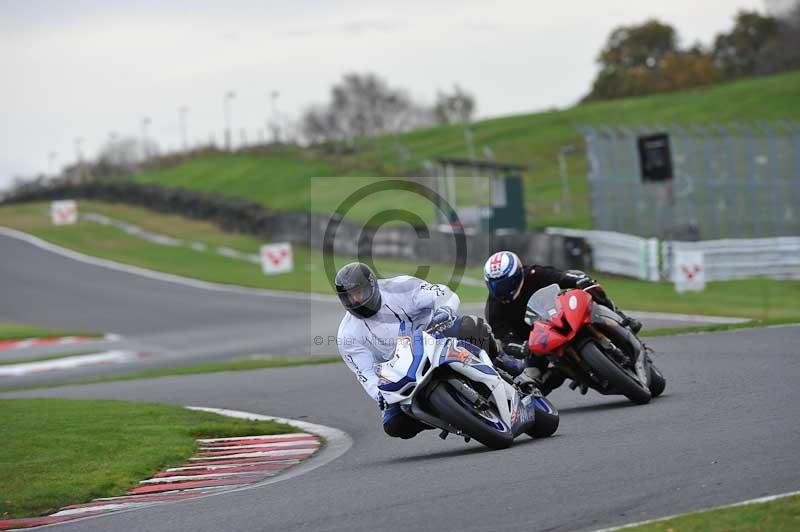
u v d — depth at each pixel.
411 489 25.27
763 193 118.12
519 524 20.61
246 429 40.78
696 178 117.25
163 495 30.09
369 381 30.78
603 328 36.09
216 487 30.95
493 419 30.08
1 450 36.19
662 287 104.25
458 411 29.19
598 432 31.08
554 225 151.62
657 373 37.47
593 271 116.94
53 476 32.19
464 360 29.55
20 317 129.75
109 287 151.00
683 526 19.27
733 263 110.00
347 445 36.78
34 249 193.88
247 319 115.50
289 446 37.50
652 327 72.25
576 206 171.25
